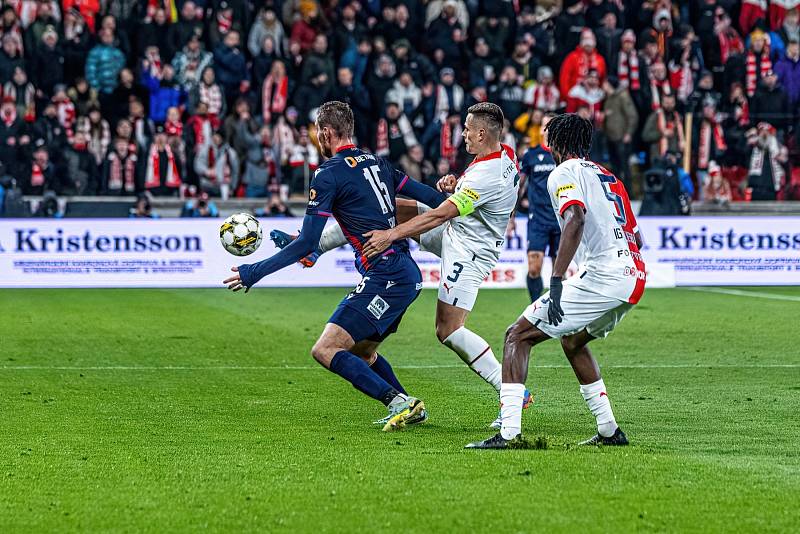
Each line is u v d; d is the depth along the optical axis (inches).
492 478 593.3
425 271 1812.3
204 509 536.4
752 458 647.8
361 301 735.7
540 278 1332.4
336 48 2071.9
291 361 1074.7
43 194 1939.0
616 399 871.1
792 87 2169.0
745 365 1050.1
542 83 2066.9
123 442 701.3
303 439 709.3
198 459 647.8
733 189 2138.3
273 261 706.8
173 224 1806.1
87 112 1983.3
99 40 2011.6
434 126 2010.3
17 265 1798.7
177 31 2021.4
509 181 755.4
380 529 502.0
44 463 639.1
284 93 2022.6
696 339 1226.0
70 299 1627.7
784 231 1840.6
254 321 1381.6
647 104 2074.3
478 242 768.9
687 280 1836.9
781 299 1641.2
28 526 511.2
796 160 2153.1
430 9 2149.4
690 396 884.0
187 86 2006.6
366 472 609.9
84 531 503.5
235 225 781.3
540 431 741.9
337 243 818.8
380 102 2021.4
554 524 508.1
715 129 2123.5
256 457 652.7
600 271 660.7
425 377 984.9
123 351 1137.4
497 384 776.9
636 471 611.2
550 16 2169.0
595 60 2057.1
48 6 1995.6
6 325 1339.8
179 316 1430.9
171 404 848.3
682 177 1961.1
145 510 535.5
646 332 1284.4
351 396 885.2
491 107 744.3
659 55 2116.1
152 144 1953.7
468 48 2145.7
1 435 725.3
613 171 2075.5
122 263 1806.1
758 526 506.3
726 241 1836.9
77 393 897.5
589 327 673.0
